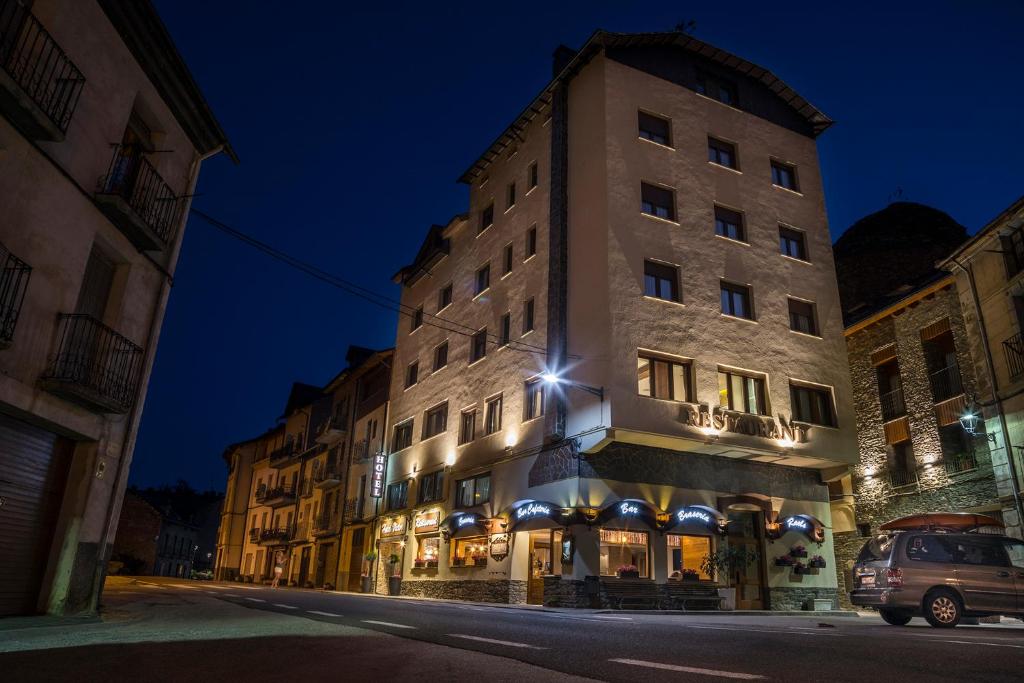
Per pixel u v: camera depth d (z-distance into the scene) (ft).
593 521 60.64
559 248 74.84
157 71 41.27
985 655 21.17
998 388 62.64
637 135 75.36
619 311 66.54
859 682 16.15
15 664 18.70
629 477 64.85
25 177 31.63
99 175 36.78
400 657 20.75
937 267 69.92
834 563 72.69
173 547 220.64
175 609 42.91
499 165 95.61
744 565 66.23
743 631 30.99
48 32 32.83
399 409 106.83
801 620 48.26
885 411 78.59
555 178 78.95
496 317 85.76
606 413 62.64
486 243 93.50
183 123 44.98
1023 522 58.59
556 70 86.17
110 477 38.55
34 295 32.42
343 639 25.75
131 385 40.01
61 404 34.37
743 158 82.53
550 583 63.05
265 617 37.11
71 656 20.52
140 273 41.09
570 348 70.13
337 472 123.34
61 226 33.99
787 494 72.79
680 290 71.36
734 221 79.51
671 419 65.00
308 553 130.72
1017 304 61.52
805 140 89.71
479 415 84.33
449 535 82.12
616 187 71.46
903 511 73.61
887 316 79.36
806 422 74.02
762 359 73.67
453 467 86.84
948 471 68.80
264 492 160.97
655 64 80.38
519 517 67.10
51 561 35.19
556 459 67.36
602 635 28.07
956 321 70.03
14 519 33.04
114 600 49.49
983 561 37.93
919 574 37.22
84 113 35.47
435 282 106.42
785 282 79.10
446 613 43.14
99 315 38.60
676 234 73.15
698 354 69.46
